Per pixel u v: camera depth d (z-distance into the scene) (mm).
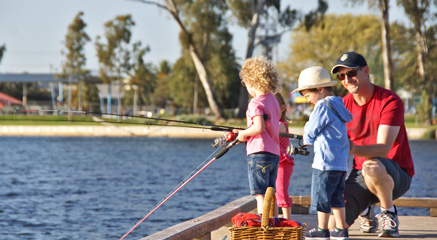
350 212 11766
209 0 107812
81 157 61312
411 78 120062
